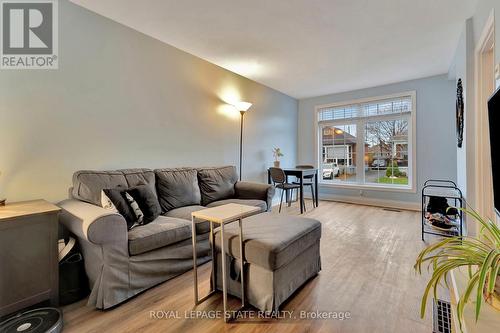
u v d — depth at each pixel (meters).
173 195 2.67
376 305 1.65
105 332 1.42
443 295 1.73
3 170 1.90
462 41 2.72
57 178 2.16
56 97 2.15
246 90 4.25
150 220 2.11
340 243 2.77
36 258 1.59
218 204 2.92
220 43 2.99
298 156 5.84
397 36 2.82
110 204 1.89
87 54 2.33
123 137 2.62
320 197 5.50
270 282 1.55
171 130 3.09
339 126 5.36
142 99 2.78
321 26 2.60
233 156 4.03
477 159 2.35
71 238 1.98
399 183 4.66
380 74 4.11
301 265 1.84
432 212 3.08
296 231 1.79
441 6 2.27
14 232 1.51
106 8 2.30
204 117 3.52
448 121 4.08
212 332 1.42
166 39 2.90
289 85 4.72
